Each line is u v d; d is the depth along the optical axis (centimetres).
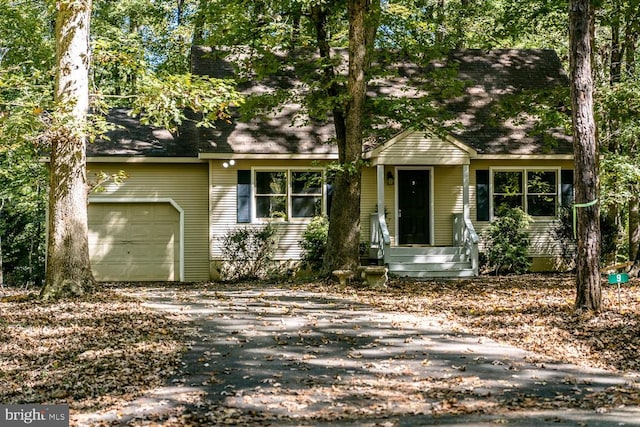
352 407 670
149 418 639
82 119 1241
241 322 1120
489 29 2708
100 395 717
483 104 2195
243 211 1991
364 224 2042
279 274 1988
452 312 1226
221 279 1966
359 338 999
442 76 1788
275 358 877
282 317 1173
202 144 1938
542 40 2722
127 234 2011
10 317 1114
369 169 2047
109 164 1989
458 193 2078
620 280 1131
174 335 1009
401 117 1738
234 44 1777
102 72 2445
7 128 1195
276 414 648
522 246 1986
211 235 1975
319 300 1380
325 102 1619
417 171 2072
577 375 790
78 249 1338
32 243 2169
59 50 1302
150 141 2048
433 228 2061
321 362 856
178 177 2028
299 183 2023
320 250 1947
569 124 1695
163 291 1550
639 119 1784
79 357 872
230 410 662
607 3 1833
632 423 600
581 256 1115
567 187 2094
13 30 1956
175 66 2712
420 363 848
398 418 630
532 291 1488
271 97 1756
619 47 2086
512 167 2078
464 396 708
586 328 1011
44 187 2198
